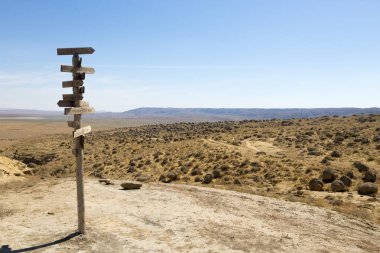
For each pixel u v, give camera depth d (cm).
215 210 2045
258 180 4416
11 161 4134
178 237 1509
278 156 5778
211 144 7594
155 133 12738
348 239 1781
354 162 4569
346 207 2812
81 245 1330
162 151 7706
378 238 1883
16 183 2758
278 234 1697
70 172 6381
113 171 6444
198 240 1488
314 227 1919
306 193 3512
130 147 8838
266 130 9656
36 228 1512
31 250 1259
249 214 2034
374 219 2442
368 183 3528
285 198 2886
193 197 2344
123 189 2512
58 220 1644
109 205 1983
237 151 6462
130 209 1920
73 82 1358
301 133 8438
